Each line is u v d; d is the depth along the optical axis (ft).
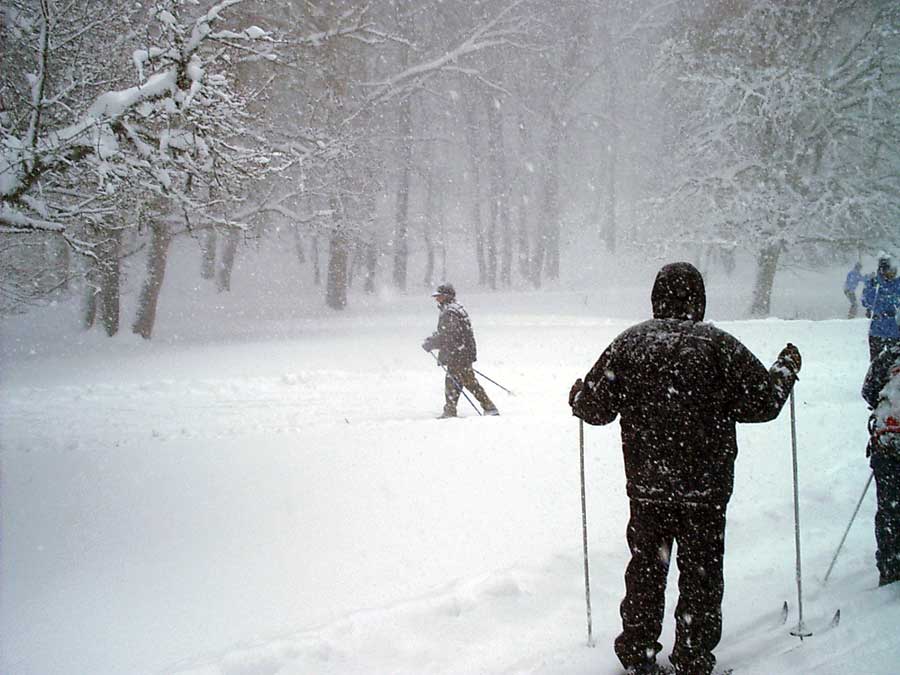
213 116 22.34
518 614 13.32
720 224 101.04
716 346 11.09
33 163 21.91
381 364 50.90
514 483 20.20
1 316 45.68
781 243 98.48
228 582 14.70
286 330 77.97
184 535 17.28
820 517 18.02
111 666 11.71
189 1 23.99
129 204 25.81
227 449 24.70
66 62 25.76
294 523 17.79
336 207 86.43
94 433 31.24
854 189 97.81
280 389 40.98
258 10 66.28
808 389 34.45
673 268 11.75
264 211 74.28
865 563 15.29
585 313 101.30
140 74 21.56
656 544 11.30
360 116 93.61
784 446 23.56
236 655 11.55
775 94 95.81
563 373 43.88
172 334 78.95
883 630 12.25
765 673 11.22
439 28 119.85
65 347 70.28
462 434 25.39
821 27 99.45
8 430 32.30
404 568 15.15
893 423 13.88
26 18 24.77
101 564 15.72
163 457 24.08
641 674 11.12
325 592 14.17
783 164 97.86
